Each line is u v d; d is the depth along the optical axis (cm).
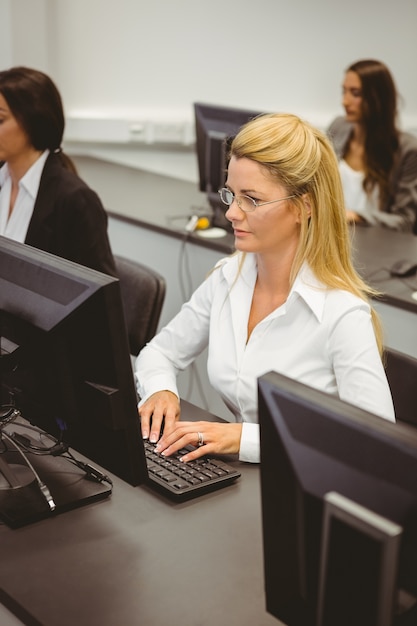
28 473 152
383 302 264
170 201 367
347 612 98
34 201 226
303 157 159
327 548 97
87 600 121
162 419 175
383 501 94
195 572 128
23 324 136
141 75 486
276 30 481
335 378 171
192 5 475
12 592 122
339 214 168
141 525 140
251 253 183
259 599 122
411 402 170
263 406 105
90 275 127
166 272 332
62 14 464
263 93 495
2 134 220
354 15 476
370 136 371
